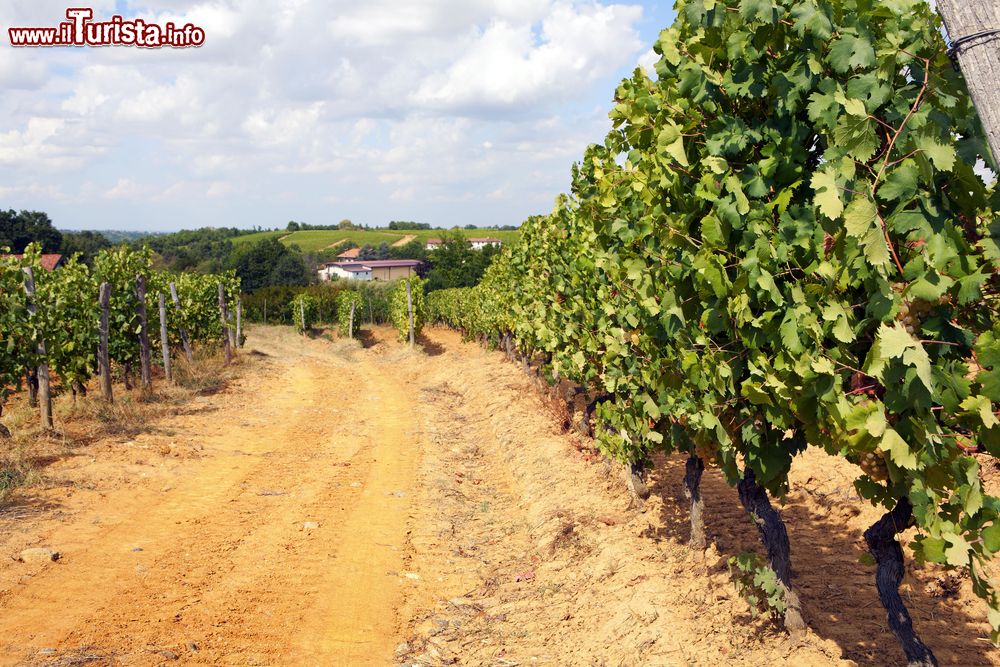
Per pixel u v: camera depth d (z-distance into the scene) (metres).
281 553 7.53
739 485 4.57
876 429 2.86
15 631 5.44
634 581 5.99
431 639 5.88
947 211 2.87
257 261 93.75
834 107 3.19
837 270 3.12
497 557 7.79
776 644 4.45
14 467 9.30
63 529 7.64
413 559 7.63
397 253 126.94
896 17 2.98
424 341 34.94
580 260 8.73
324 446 12.86
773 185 3.71
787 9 3.37
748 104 3.92
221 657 5.30
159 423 13.33
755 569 4.54
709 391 4.32
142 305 16.33
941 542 2.87
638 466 7.68
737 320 3.82
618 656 4.96
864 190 2.87
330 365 26.67
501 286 19.55
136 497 9.00
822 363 3.13
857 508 6.16
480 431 14.17
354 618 6.15
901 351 2.67
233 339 29.33
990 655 3.93
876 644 4.19
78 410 13.09
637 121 4.66
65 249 72.50
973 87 2.15
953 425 2.97
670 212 4.65
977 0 2.12
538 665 5.21
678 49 4.27
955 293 2.74
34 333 11.23
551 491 9.16
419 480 10.61
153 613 5.93
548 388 14.09
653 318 5.37
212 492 9.59
